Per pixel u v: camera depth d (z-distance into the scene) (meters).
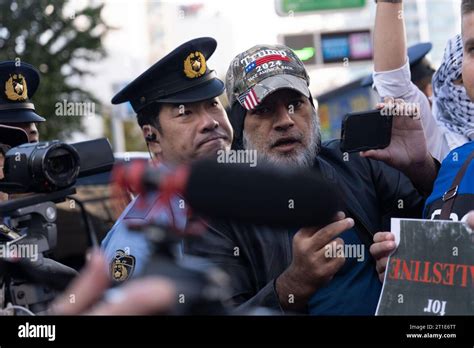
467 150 2.22
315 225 0.93
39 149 1.69
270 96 2.48
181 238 0.94
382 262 2.07
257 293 2.20
